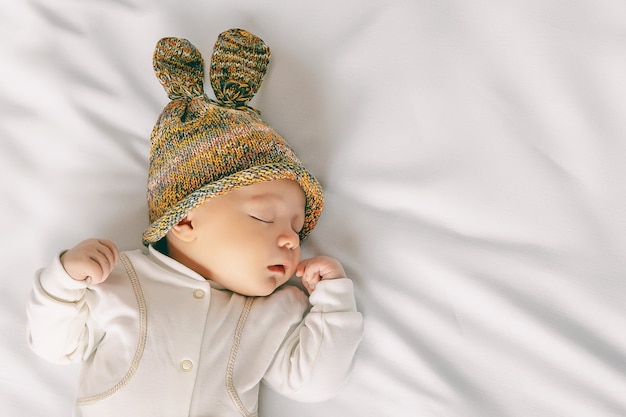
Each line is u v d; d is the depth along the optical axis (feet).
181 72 5.34
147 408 4.51
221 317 4.90
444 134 5.34
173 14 5.80
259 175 4.81
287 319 5.03
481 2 5.44
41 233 5.41
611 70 5.15
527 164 5.17
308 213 5.23
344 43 5.62
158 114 5.65
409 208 5.31
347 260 5.30
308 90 5.61
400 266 5.22
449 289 5.12
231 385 4.73
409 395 4.99
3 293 5.30
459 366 5.00
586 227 5.01
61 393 5.13
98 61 5.73
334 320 4.84
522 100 5.27
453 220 5.22
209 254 4.89
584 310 4.90
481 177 5.22
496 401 4.90
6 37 5.76
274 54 5.70
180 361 4.63
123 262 4.95
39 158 5.55
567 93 5.18
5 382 5.15
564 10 5.30
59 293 4.42
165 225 4.86
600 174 5.06
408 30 5.53
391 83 5.49
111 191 5.50
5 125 5.60
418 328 5.10
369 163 5.41
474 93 5.35
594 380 4.77
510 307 4.98
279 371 4.95
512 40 5.35
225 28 5.79
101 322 4.75
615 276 4.90
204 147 4.93
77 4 5.83
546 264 5.01
